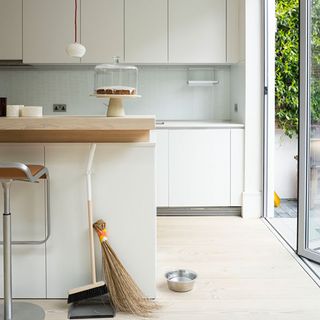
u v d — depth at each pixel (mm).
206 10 5203
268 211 5000
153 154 2791
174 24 5219
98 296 2709
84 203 2811
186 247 3896
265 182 4980
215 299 2838
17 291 2850
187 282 2936
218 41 5223
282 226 4621
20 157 2801
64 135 2850
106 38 5223
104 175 2799
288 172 5984
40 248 2830
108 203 2807
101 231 2744
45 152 2793
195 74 5648
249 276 3229
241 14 5086
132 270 2822
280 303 2781
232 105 5574
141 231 2812
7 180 2402
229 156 4980
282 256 3664
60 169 2797
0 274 2836
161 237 4203
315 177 3529
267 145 4977
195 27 5219
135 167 2795
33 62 5250
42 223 2830
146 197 2805
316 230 3559
